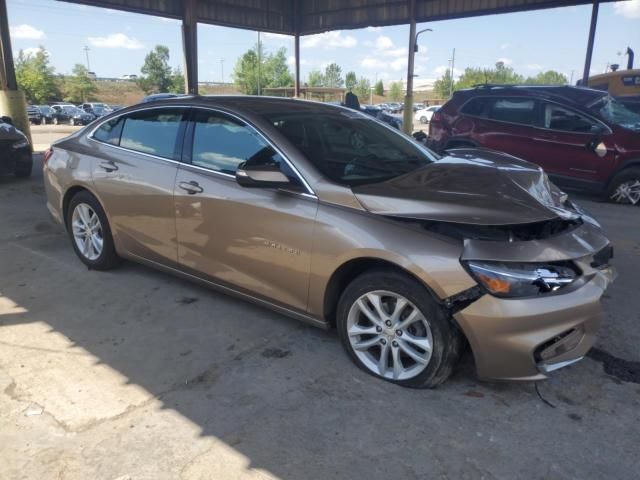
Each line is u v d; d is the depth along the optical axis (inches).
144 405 110.1
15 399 111.3
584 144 314.2
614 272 127.3
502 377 106.8
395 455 96.0
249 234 132.4
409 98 698.8
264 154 132.2
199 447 97.7
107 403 110.6
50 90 3002.0
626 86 611.5
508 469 93.0
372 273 115.3
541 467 93.6
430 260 105.6
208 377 120.7
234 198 134.5
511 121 339.0
